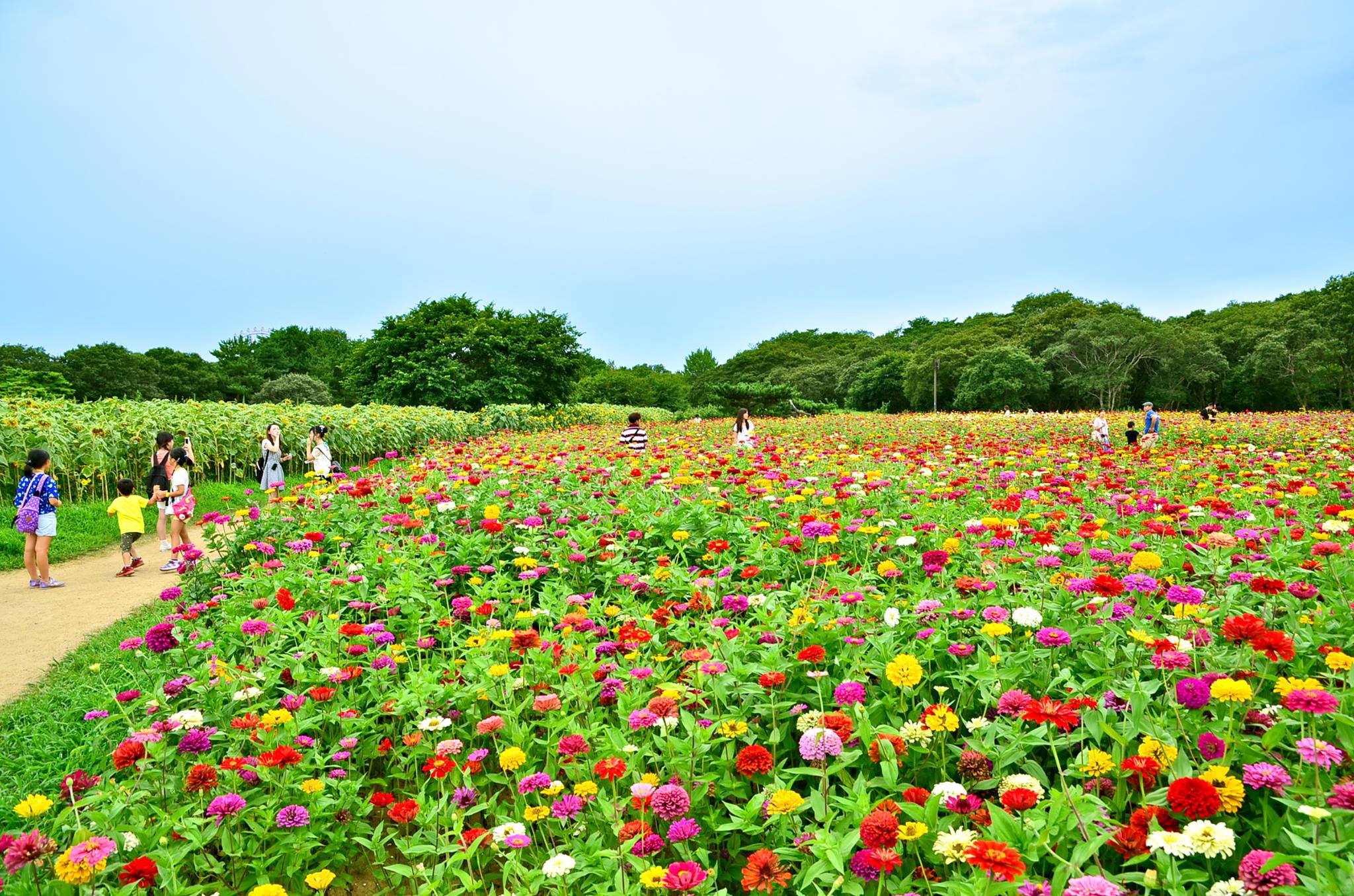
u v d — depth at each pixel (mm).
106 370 64438
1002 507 5500
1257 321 66500
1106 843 2361
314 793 3012
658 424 36750
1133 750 2646
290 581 5348
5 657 6125
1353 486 7512
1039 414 36000
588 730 3330
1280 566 4504
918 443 16688
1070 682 3059
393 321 46406
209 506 13195
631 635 3863
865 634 3656
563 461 10078
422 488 7910
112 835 2721
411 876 2762
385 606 4938
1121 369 63844
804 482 7711
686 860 2500
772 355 106312
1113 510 6508
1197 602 3330
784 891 2545
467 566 5906
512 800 3518
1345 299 53156
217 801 2822
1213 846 1957
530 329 47719
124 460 14086
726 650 3695
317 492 8438
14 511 11297
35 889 2457
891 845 2266
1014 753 2727
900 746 2855
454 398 42188
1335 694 2699
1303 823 2244
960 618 3717
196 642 4383
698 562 5898
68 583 8562
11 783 4020
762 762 2676
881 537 5645
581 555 5414
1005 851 1959
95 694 4895
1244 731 2738
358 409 23438
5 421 12078
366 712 3750
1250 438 17328
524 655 4000
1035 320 75875
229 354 88875
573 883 2666
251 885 2893
